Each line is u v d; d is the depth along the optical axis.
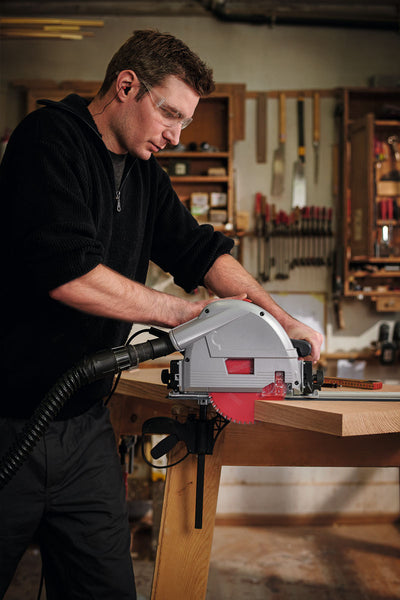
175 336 1.23
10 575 1.25
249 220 3.78
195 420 1.41
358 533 3.41
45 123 1.20
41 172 1.14
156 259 1.70
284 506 3.57
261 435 1.51
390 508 3.60
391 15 3.79
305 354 1.29
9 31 3.67
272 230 3.73
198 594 1.44
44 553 1.35
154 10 3.74
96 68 3.74
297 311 3.77
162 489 2.96
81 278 1.12
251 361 1.25
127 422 1.92
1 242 1.21
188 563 1.44
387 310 3.63
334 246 3.76
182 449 1.45
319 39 3.82
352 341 3.80
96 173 1.30
